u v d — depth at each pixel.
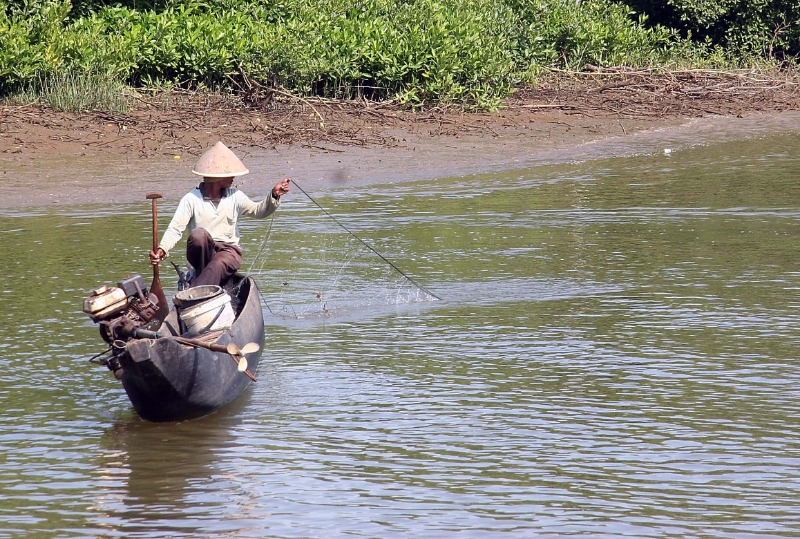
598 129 84.25
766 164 72.88
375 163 69.44
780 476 25.31
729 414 29.17
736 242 50.06
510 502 24.11
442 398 30.69
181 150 68.69
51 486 25.22
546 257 47.41
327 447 27.31
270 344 36.03
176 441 27.78
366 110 80.12
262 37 81.88
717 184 65.25
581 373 32.62
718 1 114.88
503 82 91.00
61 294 41.12
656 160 74.38
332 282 43.62
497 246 49.50
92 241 49.56
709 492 24.52
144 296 28.84
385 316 39.19
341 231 52.59
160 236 50.25
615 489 24.72
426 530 22.83
